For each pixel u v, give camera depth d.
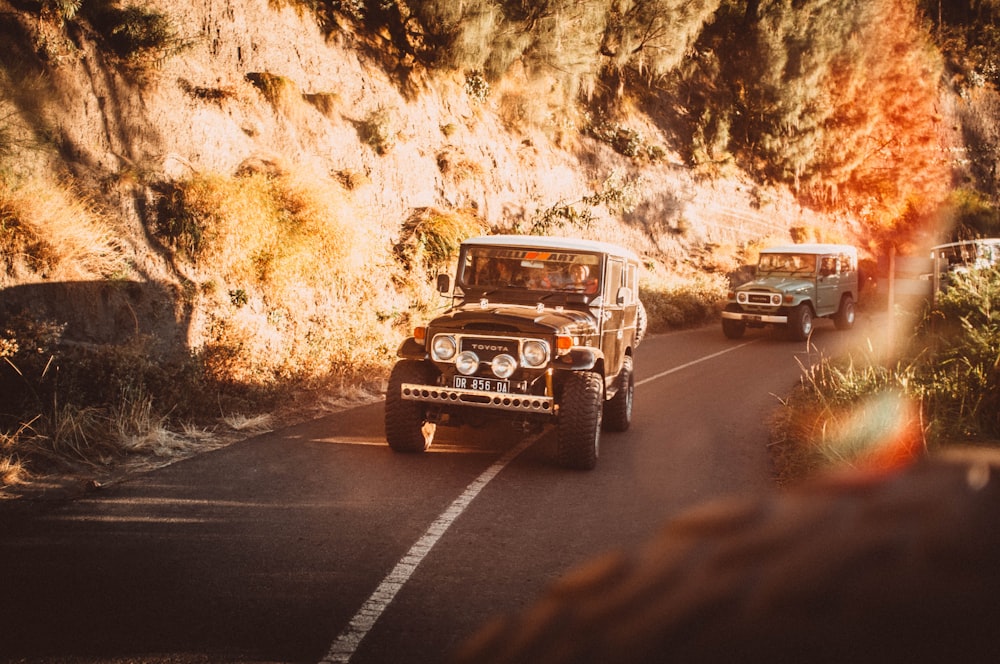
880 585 0.22
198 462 6.50
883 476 0.25
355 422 8.33
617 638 0.25
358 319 11.79
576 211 21.88
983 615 0.21
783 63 30.55
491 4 19.31
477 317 6.91
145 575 4.06
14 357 6.95
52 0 10.89
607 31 25.03
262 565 4.27
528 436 8.12
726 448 7.70
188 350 9.07
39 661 3.10
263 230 11.20
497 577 4.25
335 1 18.30
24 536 4.59
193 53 13.80
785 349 16.41
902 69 33.94
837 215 32.59
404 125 18.23
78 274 8.70
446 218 16.30
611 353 8.16
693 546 0.26
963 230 31.88
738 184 30.34
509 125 22.45
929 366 8.66
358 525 5.05
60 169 9.86
